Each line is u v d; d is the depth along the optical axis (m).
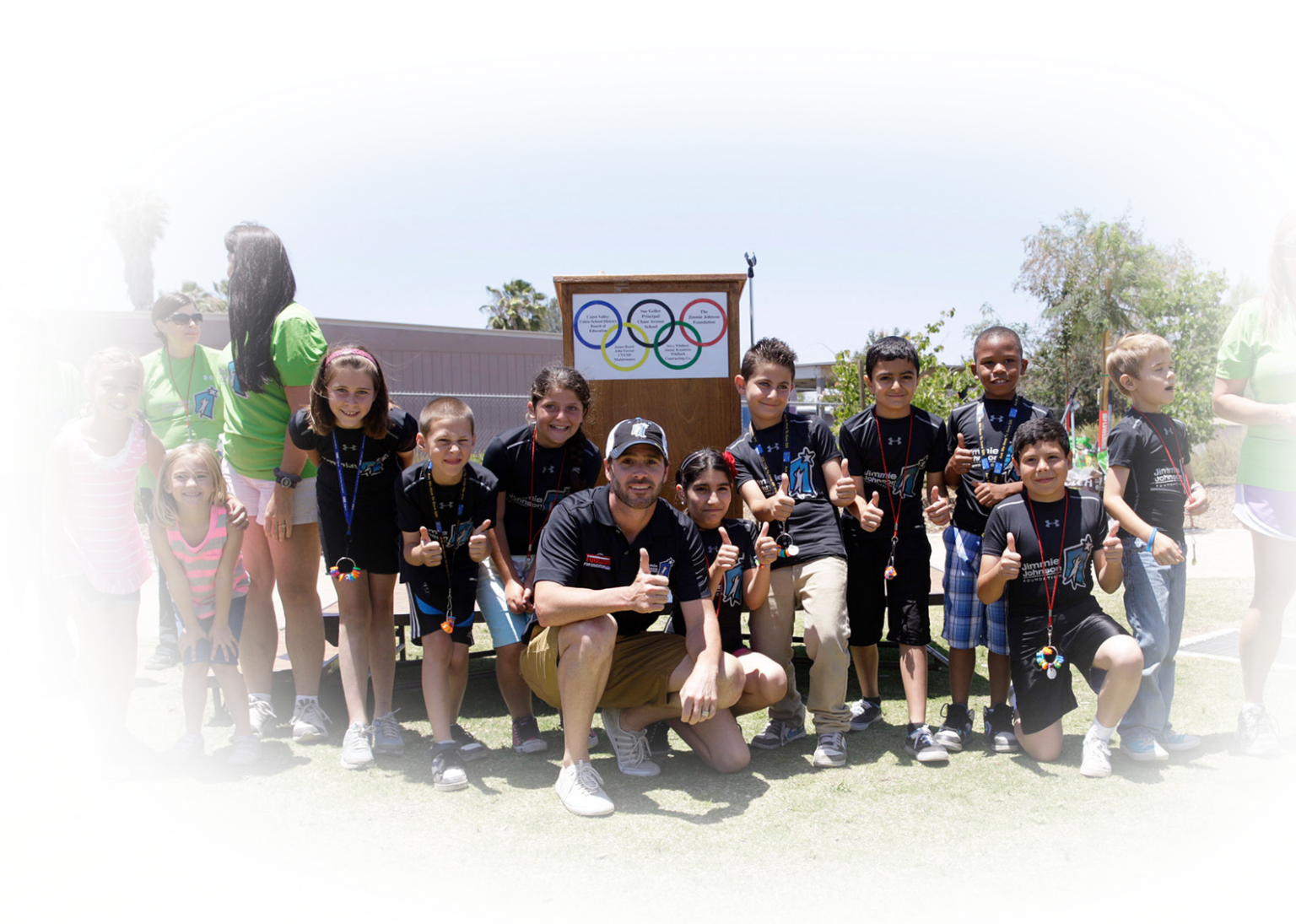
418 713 3.25
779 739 2.85
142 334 3.71
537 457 2.95
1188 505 2.63
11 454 3.33
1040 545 2.61
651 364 3.78
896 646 4.13
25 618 4.85
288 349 2.90
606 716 2.64
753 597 2.74
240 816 2.24
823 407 10.66
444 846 2.06
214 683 3.07
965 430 3.01
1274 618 2.63
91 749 2.65
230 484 3.05
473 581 2.77
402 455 2.96
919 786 2.43
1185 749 2.68
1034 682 2.60
